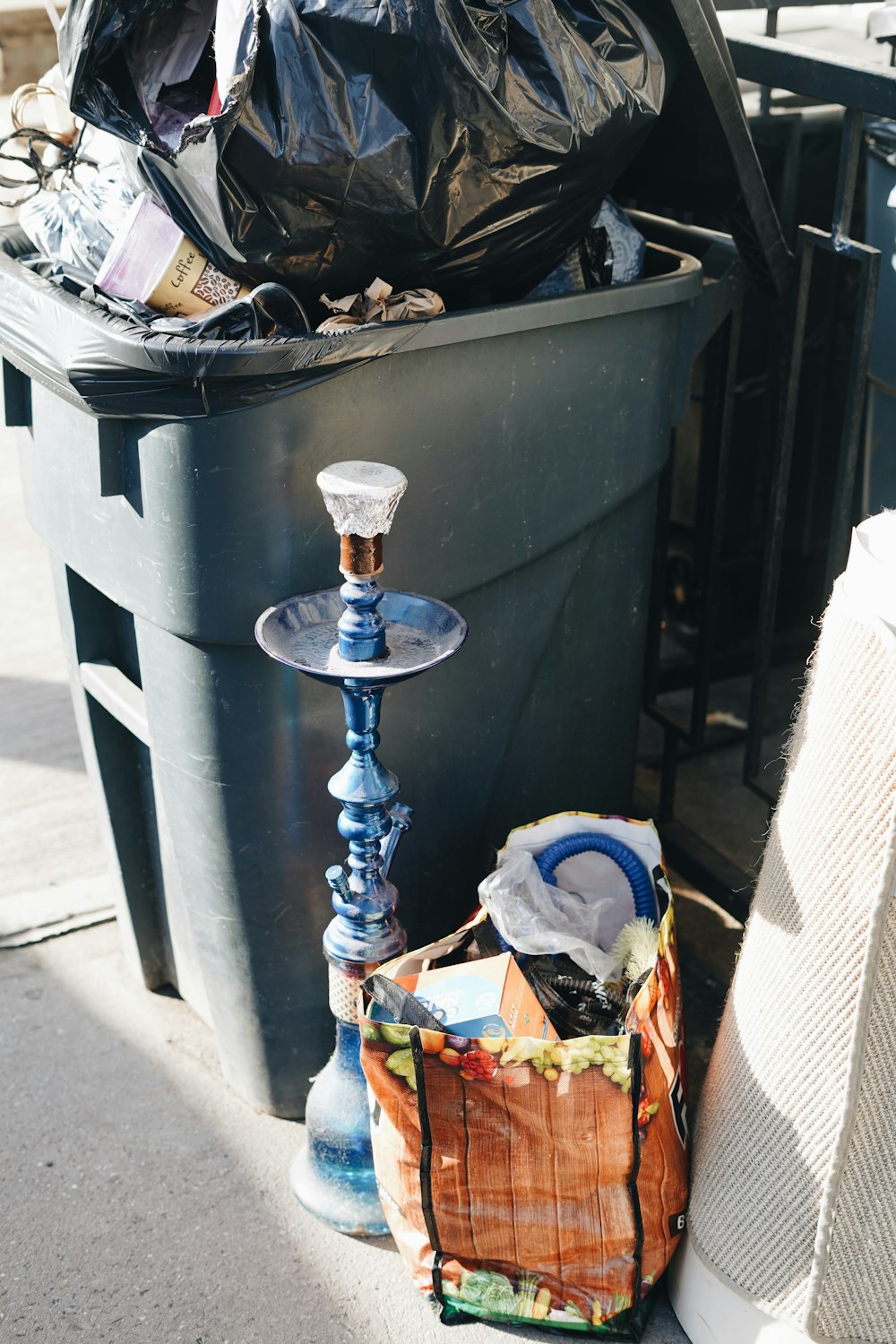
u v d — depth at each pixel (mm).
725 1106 1562
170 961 2264
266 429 1496
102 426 1553
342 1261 1798
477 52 1452
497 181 1553
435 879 1942
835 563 2121
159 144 1480
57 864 2604
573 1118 1522
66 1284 1769
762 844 2580
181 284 1612
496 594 1803
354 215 1520
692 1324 1649
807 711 1407
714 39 1682
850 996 1360
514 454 1710
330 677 1444
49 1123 2025
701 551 2676
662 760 2775
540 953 1722
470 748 1878
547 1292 1657
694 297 1816
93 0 1420
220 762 1709
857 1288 1451
